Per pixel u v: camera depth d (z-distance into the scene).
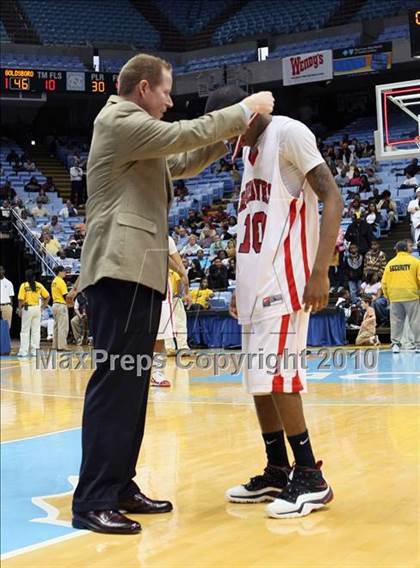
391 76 22.52
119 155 2.94
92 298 3.02
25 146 26.17
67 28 24.52
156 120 2.93
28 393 7.63
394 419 5.39
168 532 2.79
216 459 4.05
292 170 3.13
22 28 24.09
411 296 11.57
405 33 21.66
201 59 24.39
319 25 23.03
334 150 20.89
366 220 16.28
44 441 4.78
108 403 2.94
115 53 24.28
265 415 3.24
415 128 11.98
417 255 15.13
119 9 25.55
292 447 3.07
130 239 2.95
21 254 19.59
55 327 13.83
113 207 2.98
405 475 3.59
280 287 3.08
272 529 2.79
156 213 3.04
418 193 15.41
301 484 3.01
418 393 6.96
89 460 2.90
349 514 2.96
